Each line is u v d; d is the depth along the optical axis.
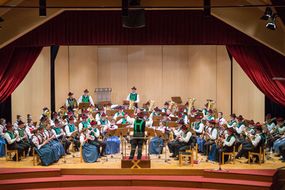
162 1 16.86
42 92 21.70
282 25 15.83
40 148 15.69
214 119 17.75
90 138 16.39
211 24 17.45
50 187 14.55
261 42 16.97
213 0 16.98
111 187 14.64
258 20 16.92
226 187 14.27
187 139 15.92
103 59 24.11
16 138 16.48
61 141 17.05
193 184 14.55
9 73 17.86
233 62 22.02
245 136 16.55
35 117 21.36
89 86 23.77
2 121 17.92
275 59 17.36
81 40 17.61
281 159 16.69
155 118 18.03
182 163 15.91
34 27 17.20
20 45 17.78
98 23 17.59
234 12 16.94
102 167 15.37
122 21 15.96
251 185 14.08
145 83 24.06
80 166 15.54
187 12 17.45
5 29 17.23
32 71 21.14
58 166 15.53
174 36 17.52
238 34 17.41
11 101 20.12
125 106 21.00
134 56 24.09
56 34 17.61
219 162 15.15
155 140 17.42
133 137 15.49
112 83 24.11
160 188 14.52
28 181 14.47
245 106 21.42
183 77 23.97
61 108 20.11
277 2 14.54
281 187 15.05
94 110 19.83
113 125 17.52
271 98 17.33
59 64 22.73
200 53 23.30
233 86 22.05
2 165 15.72
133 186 14.74
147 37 17.56
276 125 18.17
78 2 17.03
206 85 23.11
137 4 15.13
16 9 17.19
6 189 14.27
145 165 15.27
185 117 18.47
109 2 17.11
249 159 15.94
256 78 17.42
